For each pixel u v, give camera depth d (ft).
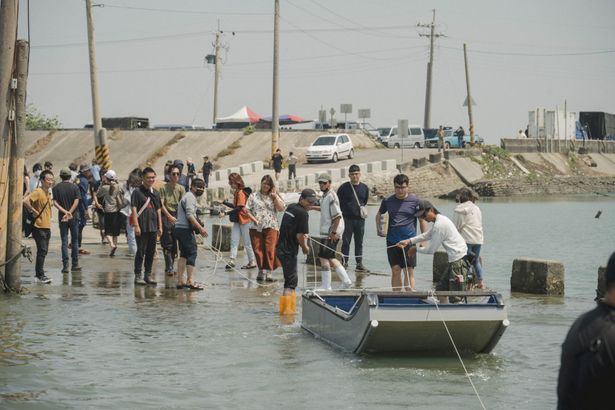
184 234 66.85
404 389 39.52
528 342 49.44
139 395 38.65
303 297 52.90
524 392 39.22
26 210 68.39
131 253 85.25
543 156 292.81
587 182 272.51
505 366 43.83
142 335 50.49
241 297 63.93
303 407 36.91
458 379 41.34
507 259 100.22
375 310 43.16
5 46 60.34
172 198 74.43
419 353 45.47
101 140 153.48
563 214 180.04
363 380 41.01
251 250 79.46
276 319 55.83
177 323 53.98
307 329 52.06
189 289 67.05
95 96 153.48
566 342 19.60
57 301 60.95
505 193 248.52
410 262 57.82
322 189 63.16
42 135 343.87
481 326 44.11
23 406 36.81
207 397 38.40
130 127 336.29
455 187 245.04
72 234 74.49
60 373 42.09
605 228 145.48
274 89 216.95
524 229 144.15
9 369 42.65
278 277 75.66
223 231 94.43
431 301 44.78
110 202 84.58
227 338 49.90
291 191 209.87
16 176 62.34
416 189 236.22
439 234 51.75
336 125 321.32
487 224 154.61
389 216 58.39
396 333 43.68
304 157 276.41
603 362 18.75
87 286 67.51
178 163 74.54
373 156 267.80
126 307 59.16
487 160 266.36
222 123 349.00
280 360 44.78
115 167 306.35
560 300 64.28
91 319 54.90
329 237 61.52
